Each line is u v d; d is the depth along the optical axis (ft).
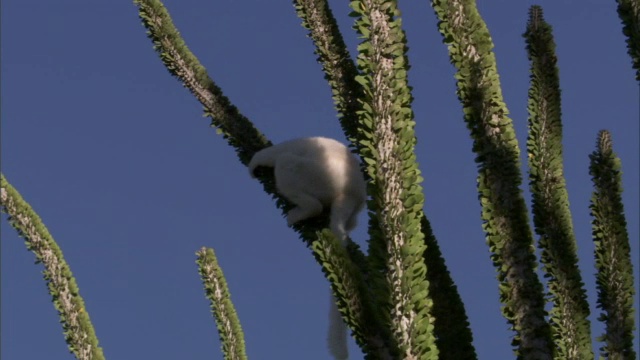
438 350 45.80
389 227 43.68
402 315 43.27
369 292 46.44
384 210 43.88
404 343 43.11
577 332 50.11
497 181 49.57
